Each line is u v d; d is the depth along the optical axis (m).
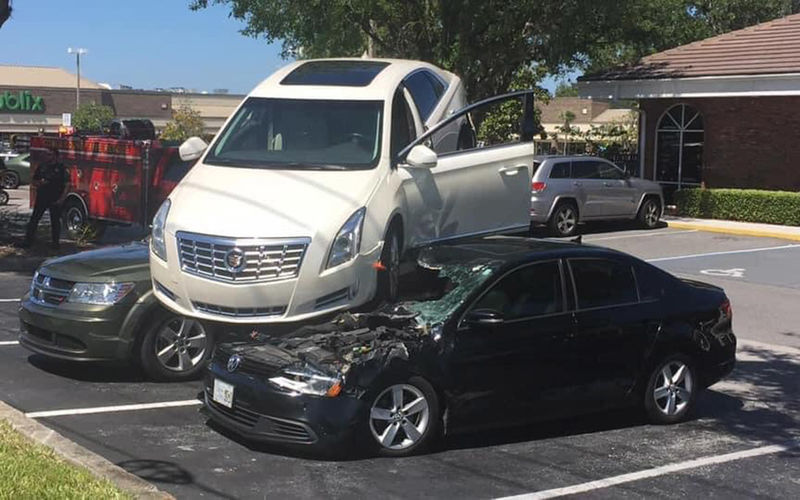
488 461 6.16
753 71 21.75
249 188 7.27
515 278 6.62
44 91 63.50
